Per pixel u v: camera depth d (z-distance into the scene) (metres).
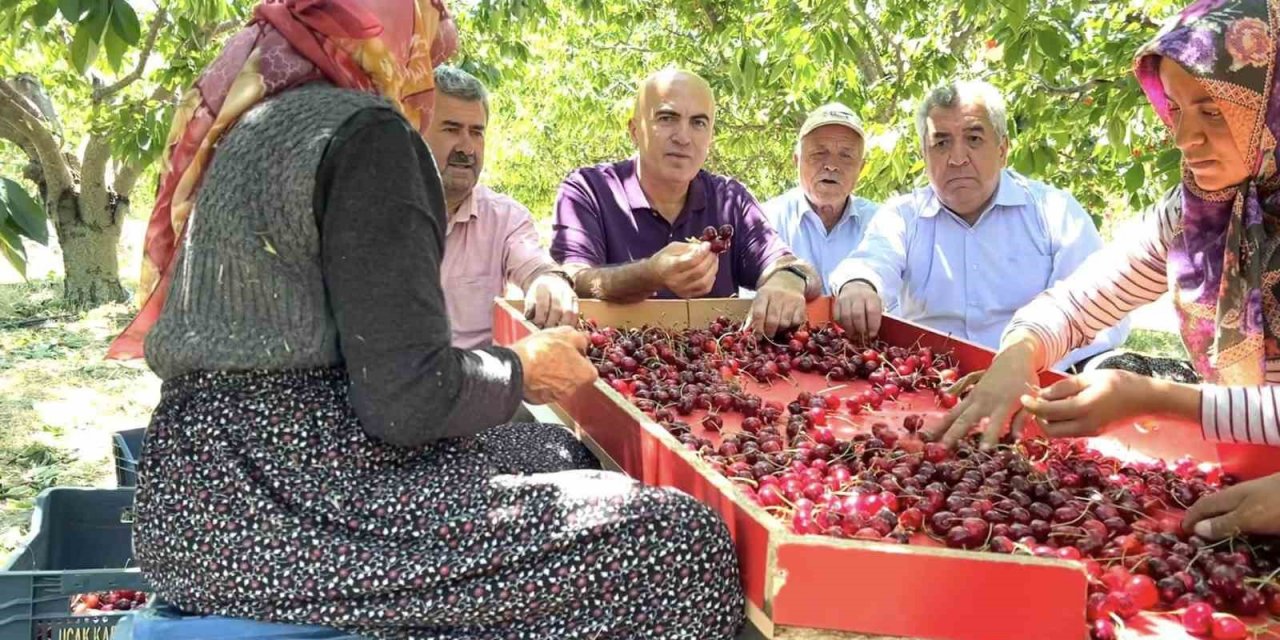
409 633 1.71
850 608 1.53
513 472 1.95
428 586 1.67
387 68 1.91
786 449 2.30
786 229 5.30
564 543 1.68
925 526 1.87
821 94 8.52
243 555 1.68
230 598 1.70
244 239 1.70
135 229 20.27
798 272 3.70
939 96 4.41
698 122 4.16
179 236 1.87
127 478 3.57
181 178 1.89
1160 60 2.30
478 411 1.80
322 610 1.68
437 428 1.73
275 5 1.86
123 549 3.20
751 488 2.06
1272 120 2.22
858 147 5.11
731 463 2.18
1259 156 2.25
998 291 4.47
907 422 2.50
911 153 5.98
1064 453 2.38
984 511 1.87
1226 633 1.56
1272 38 2.18
